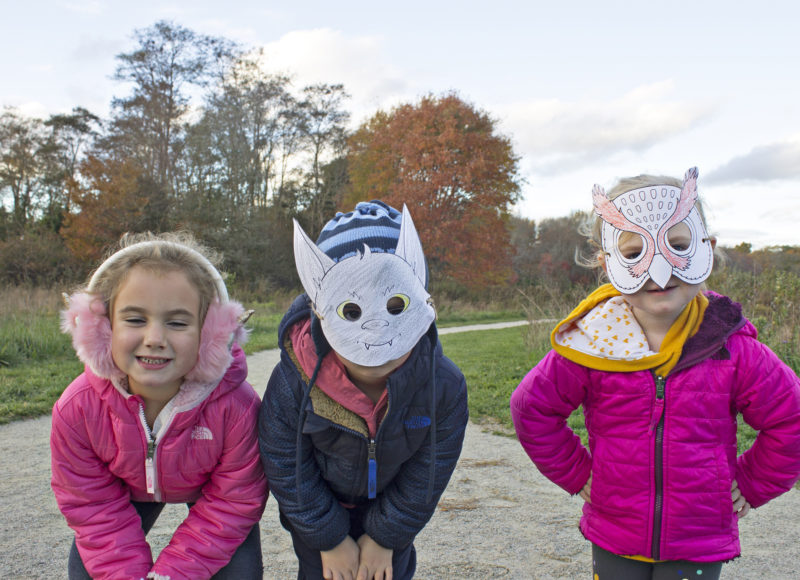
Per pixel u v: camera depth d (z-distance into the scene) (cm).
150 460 197
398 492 207
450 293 3319
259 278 3042
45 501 391
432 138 3216
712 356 198
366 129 3956
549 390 212
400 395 189
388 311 182
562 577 291
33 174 3606
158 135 3981
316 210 4078
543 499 400
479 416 638
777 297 738
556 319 1115
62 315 197
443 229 3170
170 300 185
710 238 206
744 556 315
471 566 302
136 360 186
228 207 3269
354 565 209
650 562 203
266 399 204
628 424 200
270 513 388
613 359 200
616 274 205
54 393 707
